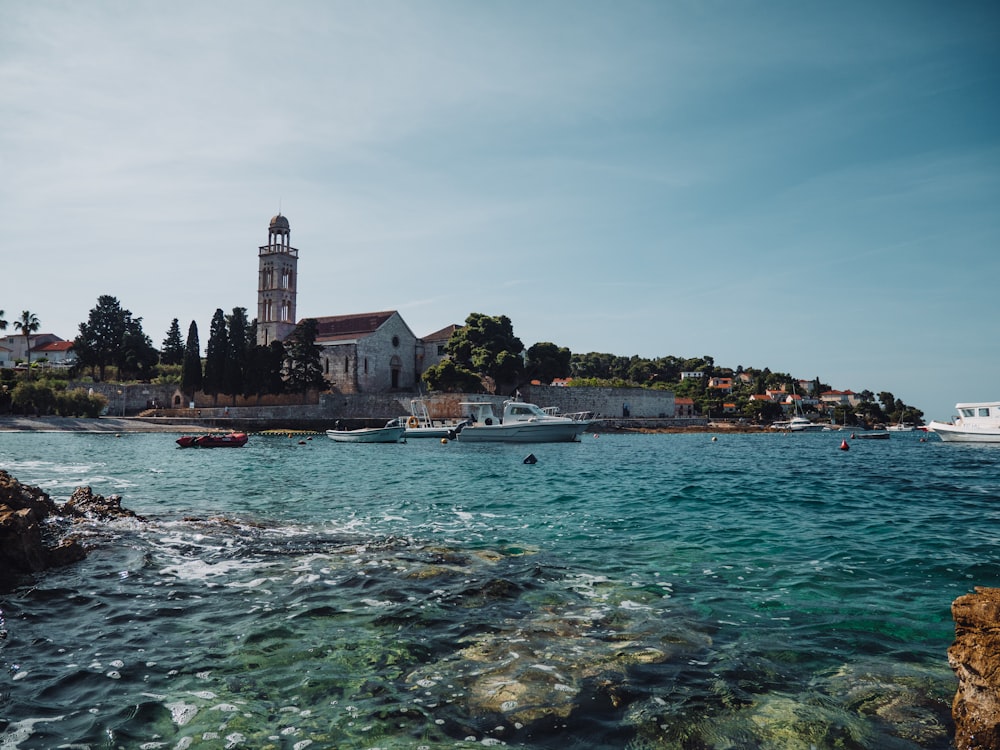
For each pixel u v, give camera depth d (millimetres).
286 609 8656
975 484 25438
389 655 7074
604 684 6316
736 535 14180
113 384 94938
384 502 19734
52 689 6227
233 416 87375
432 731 5457
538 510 18062
